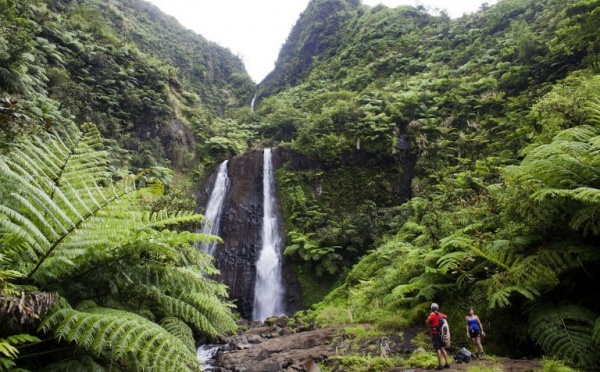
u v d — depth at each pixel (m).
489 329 6.42
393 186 21.59
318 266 18.08
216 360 8.43
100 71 23.80
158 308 3.89
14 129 3.70
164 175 21.47
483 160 15.68
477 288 6.45
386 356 6.47
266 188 23.66
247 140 30.72
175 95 31.22
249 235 21.70
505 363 5.24
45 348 2.91
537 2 29.39
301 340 8.77
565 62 19.03
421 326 7.74
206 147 27.98
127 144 22.20
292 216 21.16
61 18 25.64
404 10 46.03
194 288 3.62
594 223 5.23
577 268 5.57
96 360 3.01
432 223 10.18
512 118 17.45
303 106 33.28
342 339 8.24
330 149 23.30
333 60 46.78
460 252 7.18
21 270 2.60
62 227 2.72
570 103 9.97
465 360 5.61
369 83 35.03
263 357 8.05
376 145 22.55
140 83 26.62
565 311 5.17
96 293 3.21
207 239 3.56
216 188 25.08
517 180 6.26
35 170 2.83
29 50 15.67
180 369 2.65
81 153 3.61
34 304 2.28
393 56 36.62
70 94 19.72
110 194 3.29
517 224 6.58
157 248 3.33
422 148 21.33
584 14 16.42
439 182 18.31
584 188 4.79
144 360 2.55
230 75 62.34
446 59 32.16
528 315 5.82
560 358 4.81
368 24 47.56
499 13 31.52
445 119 22.12
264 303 19.22
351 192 21.88
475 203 8.71
